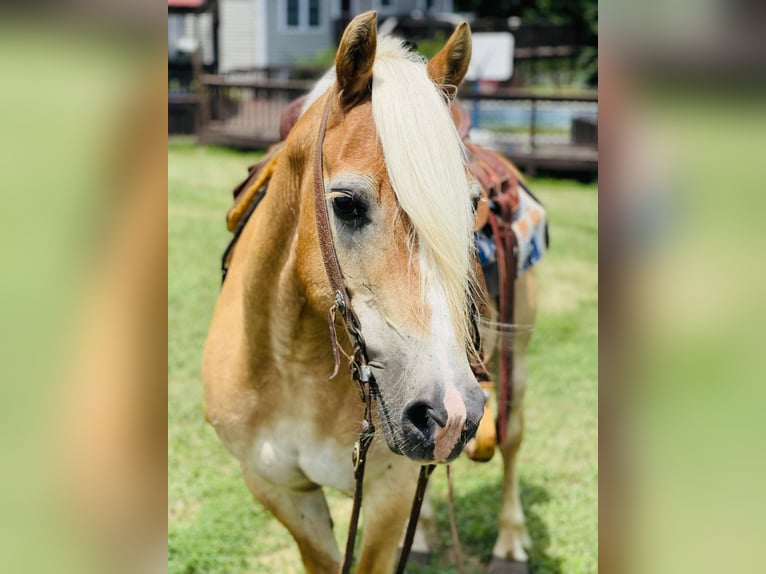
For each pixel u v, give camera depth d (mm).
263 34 21203
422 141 1740
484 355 2723
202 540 3482
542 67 19000
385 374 1792
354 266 1846
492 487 4055
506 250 2932
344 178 1832
